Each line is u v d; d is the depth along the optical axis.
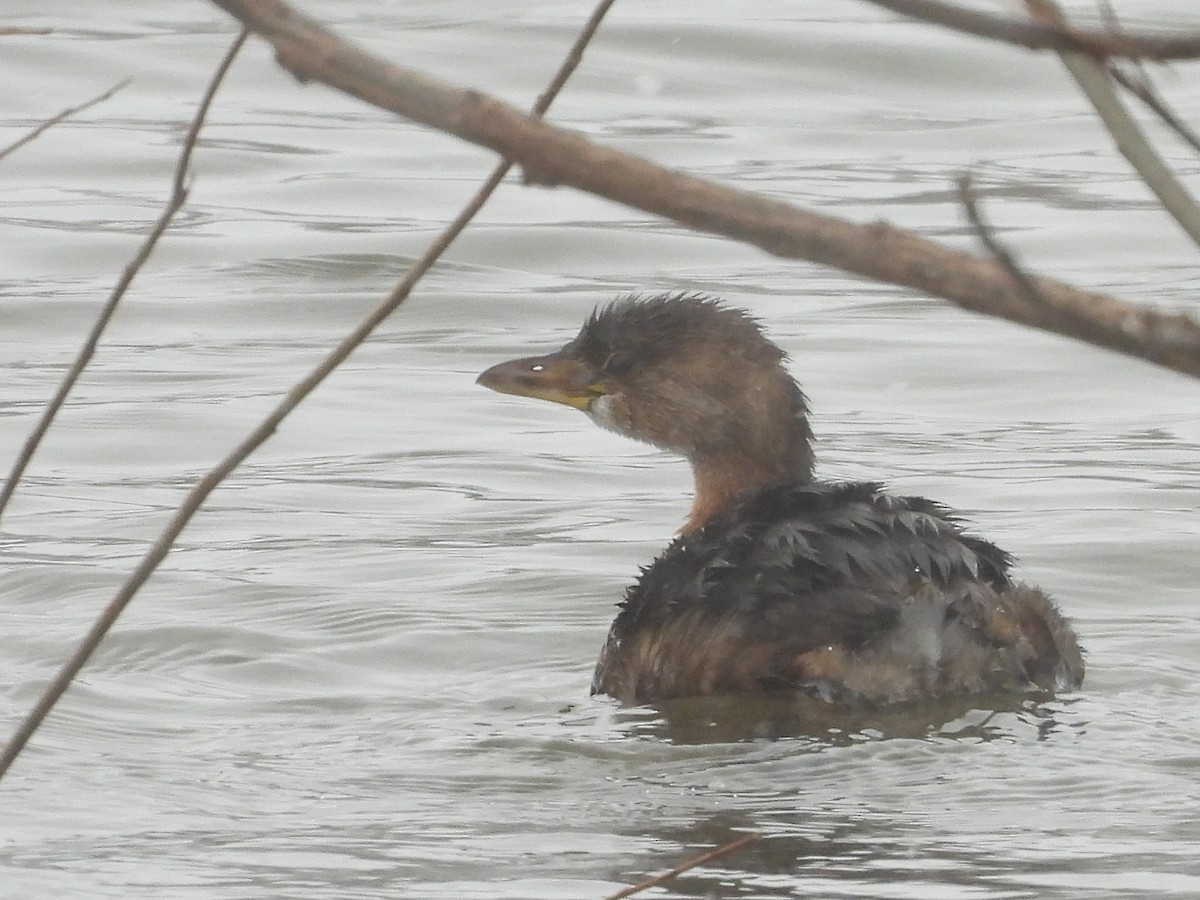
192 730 10.07
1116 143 3.38
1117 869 7.52
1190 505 14.90
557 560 13.73
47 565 13.65
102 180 25.61
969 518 14.66
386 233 23.59
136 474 16.27
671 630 10.13
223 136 27.41
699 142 26.56
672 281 22.38
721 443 11.77
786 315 20.98
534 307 21.27
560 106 27.83
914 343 19.84
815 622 9.77
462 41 29.98
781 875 7.55
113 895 7.46
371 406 18.09
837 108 28.48
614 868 7.71
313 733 9.98
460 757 9.41
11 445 16.88
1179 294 20.72
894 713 9.65
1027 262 22.17
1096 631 12.04
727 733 9.56
